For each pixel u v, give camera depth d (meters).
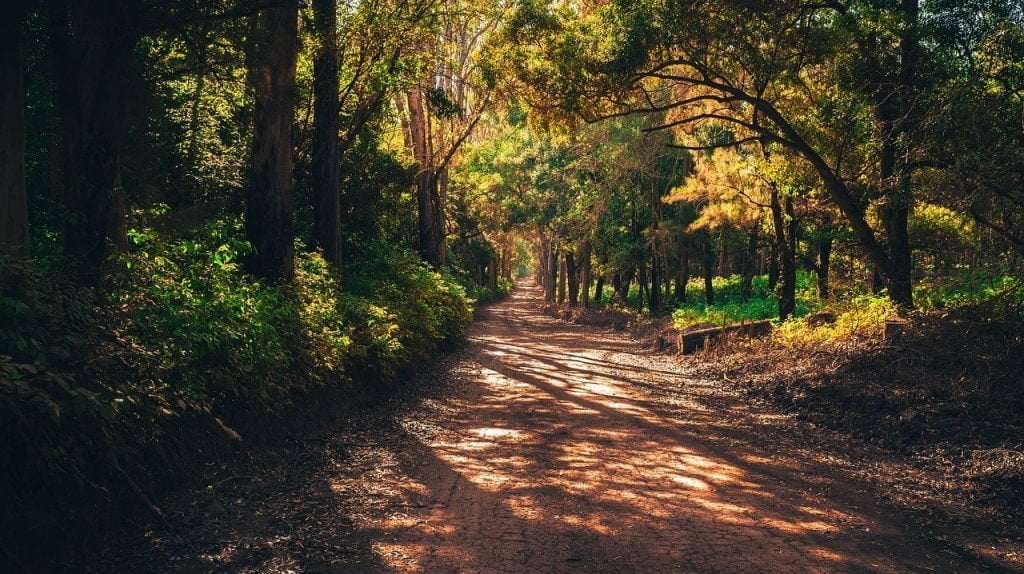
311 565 5.09
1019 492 6.88
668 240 35.44
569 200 44.28
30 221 9.00
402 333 15.68
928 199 13.38
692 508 6.57
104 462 5.43
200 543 5.43
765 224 28.44
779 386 13.25
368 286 17.16
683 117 23.95
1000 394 9.42
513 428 10.68
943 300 14.88
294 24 12.30
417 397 13.44
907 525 6.09
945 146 12.07
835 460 8.49
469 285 50.41
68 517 4.98
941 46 13.27
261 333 8.32
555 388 15.16
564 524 6.10
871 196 16.52
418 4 16.78
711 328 21.22
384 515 6.32
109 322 6.22
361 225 20.06
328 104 15.90
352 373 12.04
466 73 27.75
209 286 8.23
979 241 17.17
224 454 7.25
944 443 8.57
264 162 12.25
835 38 14.57
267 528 5.85
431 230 29.09
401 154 26.38
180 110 14.56
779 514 6.38
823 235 23.88
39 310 5.10
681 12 14.65
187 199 14.64
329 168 16.02
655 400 13.40
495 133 45.44
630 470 8.04
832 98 15.66
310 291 12.52
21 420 4.47
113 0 7.70
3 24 5.96
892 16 13.71
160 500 5.98
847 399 11.18
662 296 44.53
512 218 50.88
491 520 6.21
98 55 7.62
